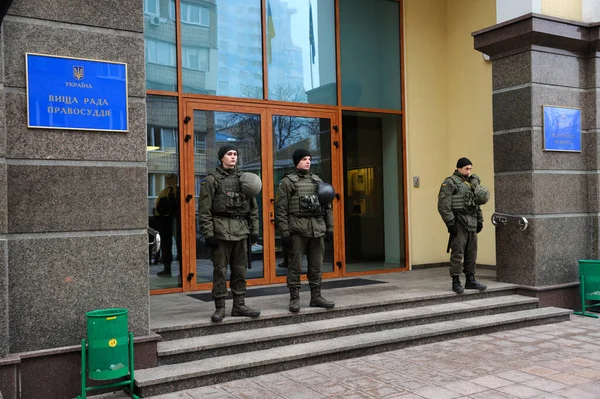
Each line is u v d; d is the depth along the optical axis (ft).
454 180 23.63
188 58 25.64
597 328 22.31
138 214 16.25
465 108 32.63
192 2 25.85
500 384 15.60
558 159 25.55
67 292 15.26
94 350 14.38
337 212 29.12
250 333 18.24
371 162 30.76
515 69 25.40
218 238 18.17
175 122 25.14
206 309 20.43
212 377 15.87
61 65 15.26
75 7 15.49
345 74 30.09
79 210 15.46
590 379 15.99
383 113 31.24
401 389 15.26
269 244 26.89
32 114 14.88
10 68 14.67
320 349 17.71
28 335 14.75
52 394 14.85
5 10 13.64
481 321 21.59
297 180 20.04
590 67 26.37
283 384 15.79
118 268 15.94
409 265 31.65
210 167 25.82
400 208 31.73
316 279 20.48
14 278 14.64
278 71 27.94
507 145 25.80
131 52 16.30
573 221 25.90
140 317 16.21
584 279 24.61
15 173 14.70
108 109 15.87
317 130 28.91
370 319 20.17
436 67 33.35
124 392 15.53
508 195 25.82
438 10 33.40
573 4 28.32
